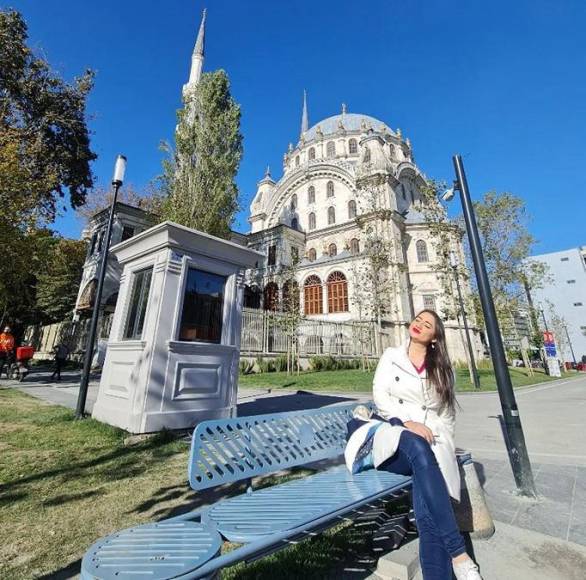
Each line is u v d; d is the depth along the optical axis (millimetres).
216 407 6609
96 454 4992
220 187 21312
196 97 22812
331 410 3910
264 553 1794
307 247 43906
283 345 23188
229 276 7219
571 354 56094
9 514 3238
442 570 2113
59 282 33344
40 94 18172
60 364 15984
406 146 55312
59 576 2395
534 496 3820
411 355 3199
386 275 32625
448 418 2945
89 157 22703
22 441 5559
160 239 6469
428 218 22297
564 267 58719
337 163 44531
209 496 3756
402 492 2791
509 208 21016
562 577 2463
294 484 2693
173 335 6145
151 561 1586
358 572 2520
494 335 4344
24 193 13000
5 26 16453
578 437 6566
